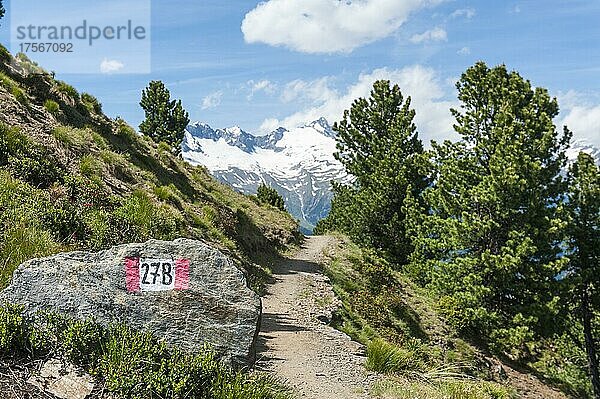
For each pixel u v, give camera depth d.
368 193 34.78
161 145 30.28
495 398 10.23
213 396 6.11
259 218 33.31
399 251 33.12
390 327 20.02
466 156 26.27
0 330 5.73
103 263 6.71
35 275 6.29
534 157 24.12
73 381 5.65
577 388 24.98
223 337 6.80
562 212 24.42
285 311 15.02
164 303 6.69
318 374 8.73
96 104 24.33
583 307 28.12
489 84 26.38
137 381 5.79
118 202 13.79
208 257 7.22
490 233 24.30
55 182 12.52
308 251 31.64
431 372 10.68
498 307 24.02
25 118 15.61
